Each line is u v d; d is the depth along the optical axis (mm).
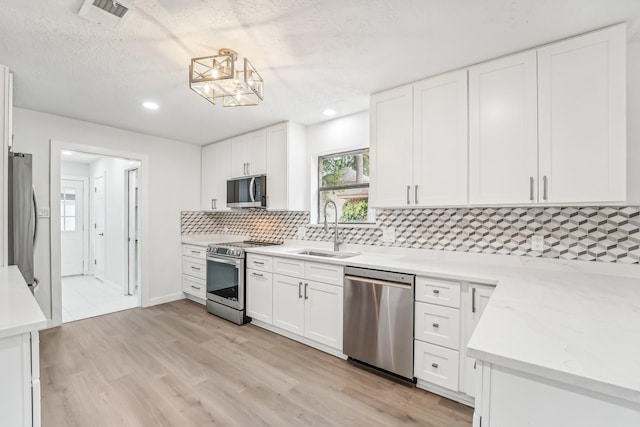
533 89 1830
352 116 3127
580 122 1689
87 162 5871
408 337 2094
